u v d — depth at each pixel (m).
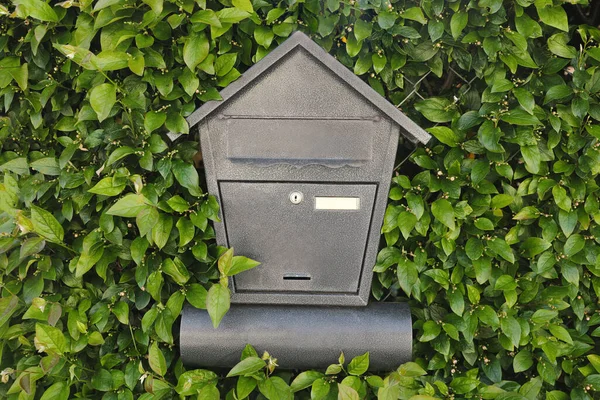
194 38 1.50
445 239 1.59
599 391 1.67
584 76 1.55
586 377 1.64
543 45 1.60
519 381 1.79
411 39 1.57
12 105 1.74
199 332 1.61
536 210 1.61
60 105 1.63
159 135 1.56
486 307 1.61
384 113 1.46
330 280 1.63
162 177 1.61
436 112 1.59
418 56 1.57
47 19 1.51
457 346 1.66
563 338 1.60
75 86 1.62
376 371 1.69
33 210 1.56
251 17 1.51
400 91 1.68
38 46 1.60
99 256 1.59
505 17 1.50
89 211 1.66
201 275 1.66
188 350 1.62
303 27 1.58
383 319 1.61
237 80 1.46
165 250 1.64
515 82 1.58
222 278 1.53
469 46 1.61
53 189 1.69
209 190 1.56
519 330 1.57
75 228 1.70
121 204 1.48
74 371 1.63
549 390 1.71
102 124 1.60
